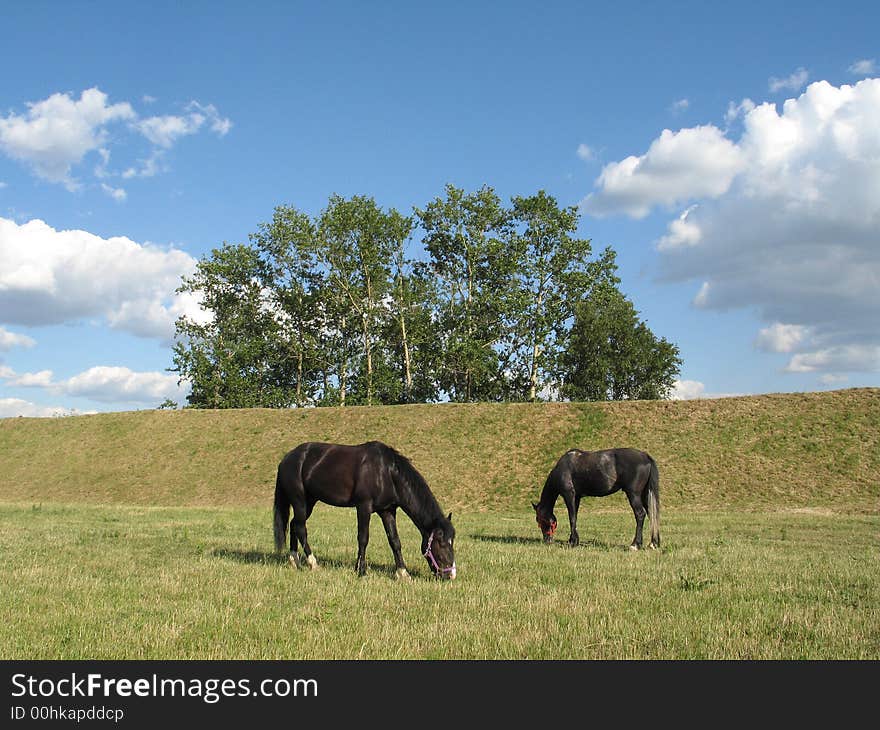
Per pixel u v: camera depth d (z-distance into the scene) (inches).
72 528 762.2
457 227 2063.2
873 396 1449.3
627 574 462.6
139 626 315.3
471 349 1958.7
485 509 1272.1
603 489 656.4
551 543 674.2
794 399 1503.4
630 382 2554.1
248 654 276.4
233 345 2353.6
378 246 2074.3
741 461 1314.0
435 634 302.8
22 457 1814.7
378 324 2158.0
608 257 2070.6
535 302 2063.2
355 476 464.8
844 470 1226.6
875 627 319.0
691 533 779.4
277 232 2129.7
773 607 358.0
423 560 535.8
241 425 1827.0
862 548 629.6
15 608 347.9
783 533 749.9
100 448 1804.9
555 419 1600.6
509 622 324.5
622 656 279.1
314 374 2391.7
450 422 1669.5
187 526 797.9
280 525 504.4
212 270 2258.9
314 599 374.9
